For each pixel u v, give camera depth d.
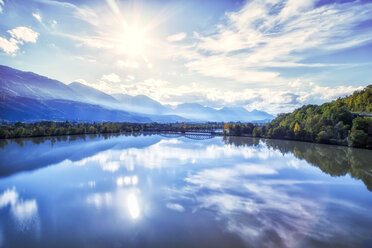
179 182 49.78
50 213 33.72
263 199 39.78
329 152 97.44
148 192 43.09
